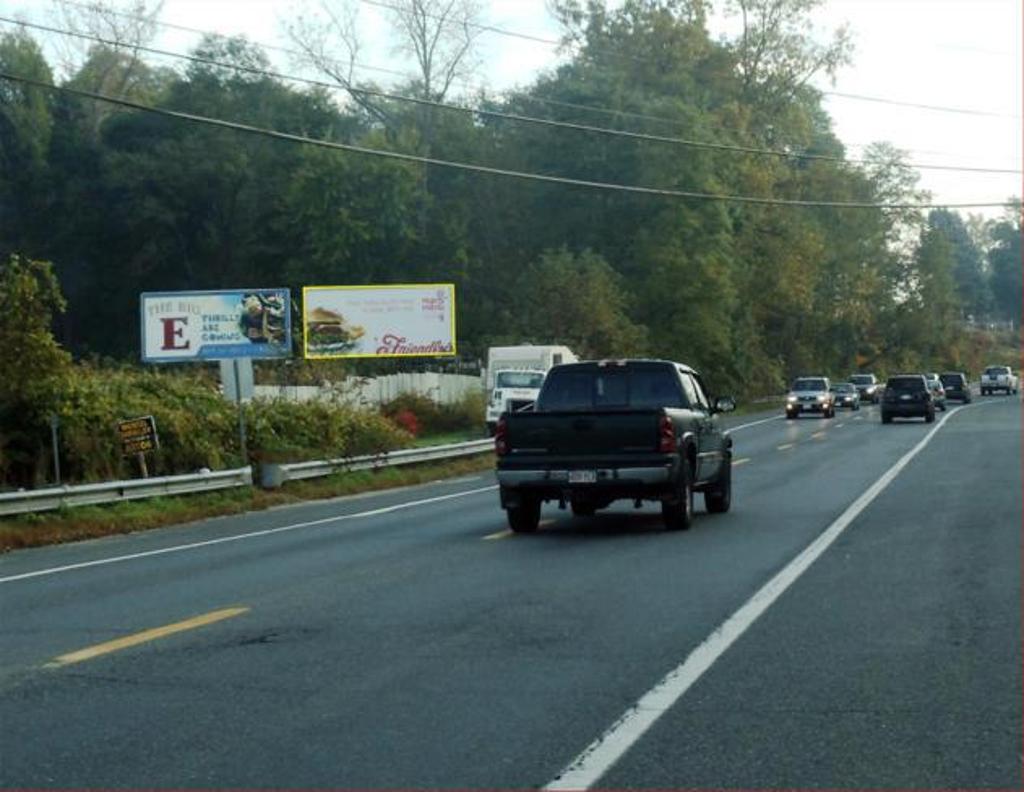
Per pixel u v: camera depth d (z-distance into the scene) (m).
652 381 19.16
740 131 76.75
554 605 11.61
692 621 10.71
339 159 66.62
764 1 81.38
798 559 14.47
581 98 74.31
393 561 15.20
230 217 72.56
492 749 7.02
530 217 77.31
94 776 6.68
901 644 9.70
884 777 6.49
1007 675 8.66
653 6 81.44
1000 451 34.28
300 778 6.57
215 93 74.19
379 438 33.12
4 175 74.12
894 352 116.56
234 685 8.64
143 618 11.56
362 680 8.71
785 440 43.34
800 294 81.25
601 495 17.50
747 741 7.13
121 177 71.31
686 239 71.81
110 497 22.72
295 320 50.31
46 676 9.04
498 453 17.64
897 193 105.38
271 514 24.23
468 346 68.50
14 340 23.95
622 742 7.11
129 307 73.56
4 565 16.94
